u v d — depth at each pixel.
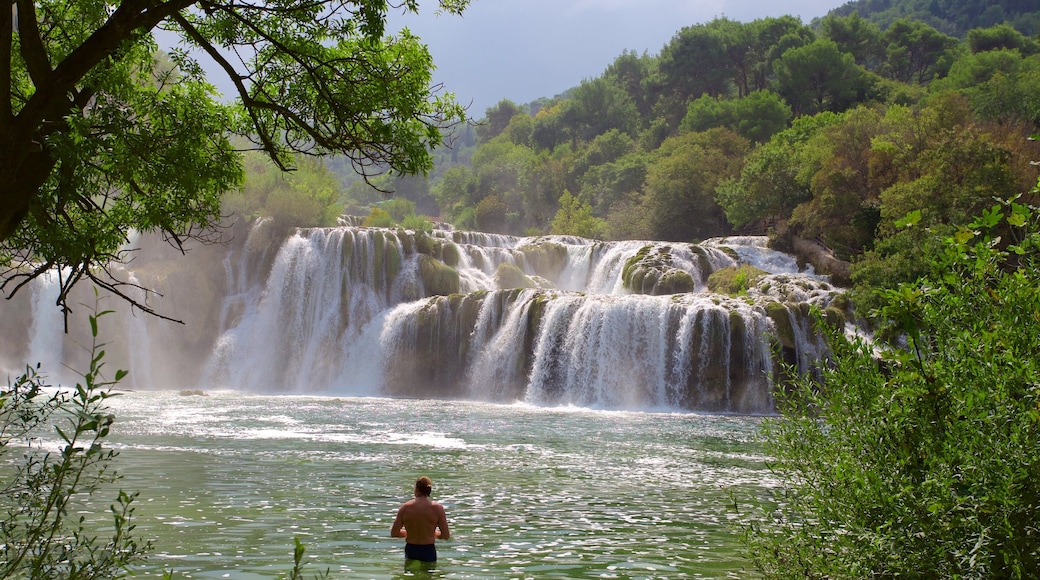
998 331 7.87
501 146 135.75
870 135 61.12
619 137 119.62
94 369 5.56
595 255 61.16
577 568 12.62
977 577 7.31
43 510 5.83
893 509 7.81
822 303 46.44
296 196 58.53
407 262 55.78
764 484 20.27
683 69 127.31
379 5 9.89
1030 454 7.41
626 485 19.98
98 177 10.55
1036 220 8.30
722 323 43.56
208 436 27.19
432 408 40.75
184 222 11.34
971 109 73.81
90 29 10.62
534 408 42.59
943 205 46.47
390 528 15.01
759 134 96.81
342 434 28.94
